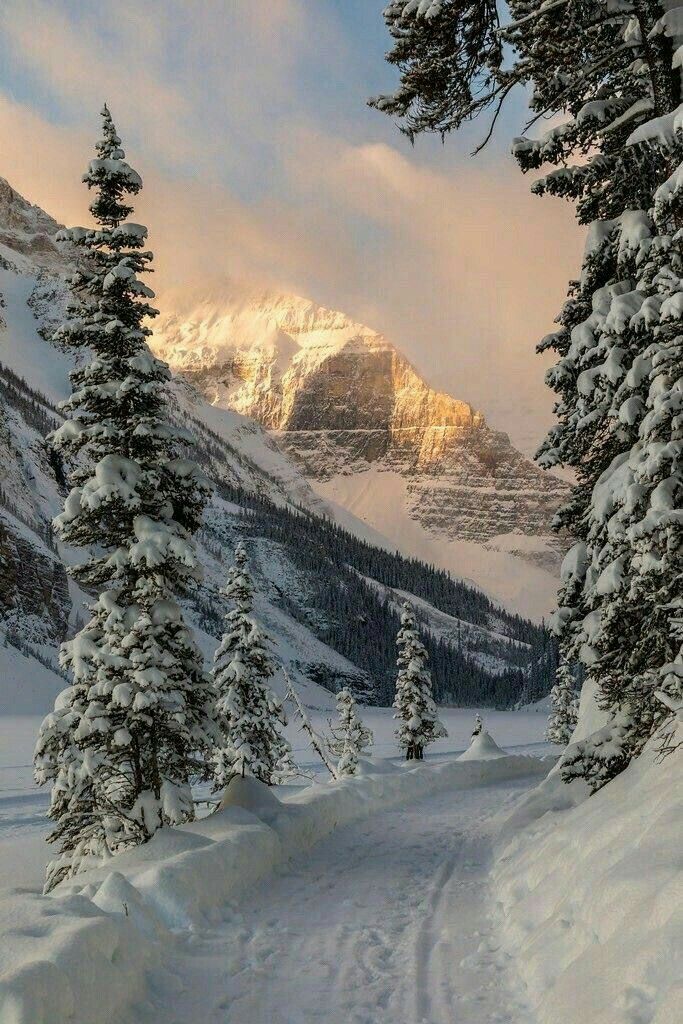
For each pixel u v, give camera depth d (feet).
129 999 22.65
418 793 92.17
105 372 54.03
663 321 36.04
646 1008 17.15
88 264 55.83
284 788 98.53
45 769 51.16
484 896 36.63
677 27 37.40
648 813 27.86
